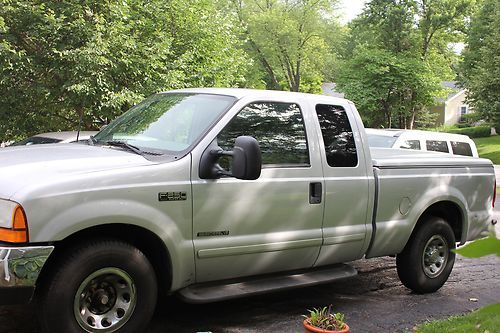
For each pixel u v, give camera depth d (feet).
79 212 12.11
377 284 21.25
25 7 36.94
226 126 14.82
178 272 13.76
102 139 16.28
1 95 38.47
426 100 117.91
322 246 16.48
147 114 16.51
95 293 12.64
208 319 16.16
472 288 21.25
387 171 18.20
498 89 113.91
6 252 11.43
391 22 124.06
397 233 18.47
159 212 13.29
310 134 16.49
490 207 21.88
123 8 40.91
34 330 14.33
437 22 125.49
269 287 15.34
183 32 48.96
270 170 15.37
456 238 21.15
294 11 143.74
